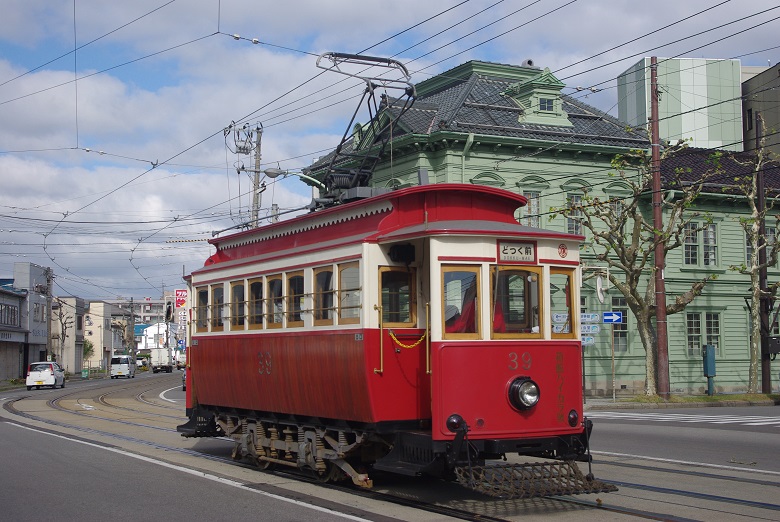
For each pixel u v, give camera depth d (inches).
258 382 519.5
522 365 391.2
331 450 458.9
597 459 571.5
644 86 1815.9
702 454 600.7
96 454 613.9
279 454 528.1
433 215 423.2
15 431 808.9
